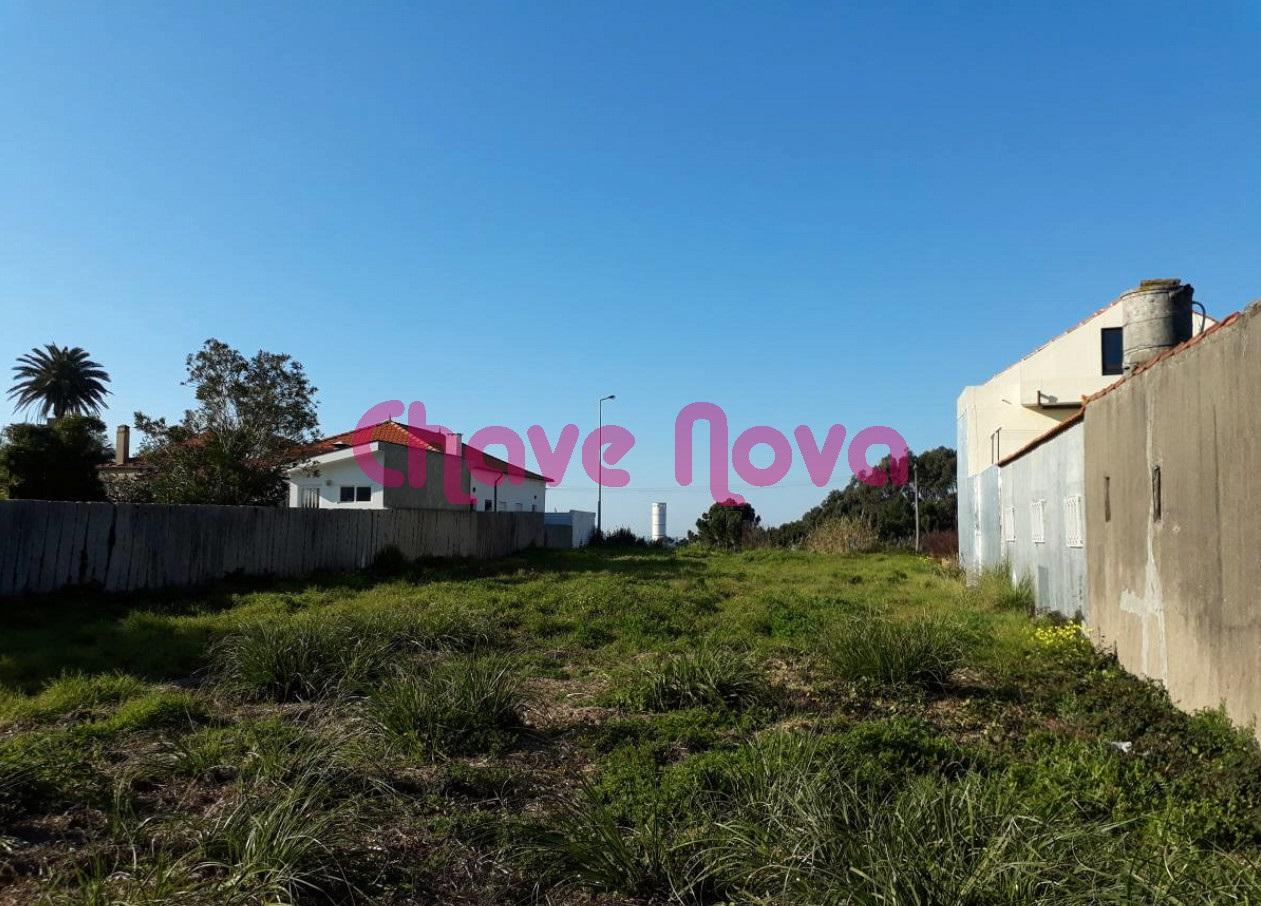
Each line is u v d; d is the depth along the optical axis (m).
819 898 3.35
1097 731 6.31
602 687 8.16
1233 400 5.79
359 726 6.18
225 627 11.30
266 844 3.87
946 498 42.97
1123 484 8.34
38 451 22.38
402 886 3.96
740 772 4.98
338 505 26.33
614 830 4.17
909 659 7.74
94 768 5.29
